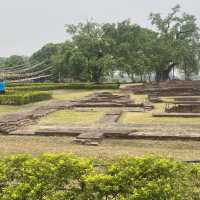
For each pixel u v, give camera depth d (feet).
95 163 20.52
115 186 14.29
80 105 79.51
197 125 48.78
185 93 114.32
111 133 41.50
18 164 16.56
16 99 83.10
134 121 55.93
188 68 226.99
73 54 178.09
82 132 42.70
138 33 198.90
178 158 30.96
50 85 148.36
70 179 15.31
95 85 156.66
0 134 45.01
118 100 89.15
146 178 14.75
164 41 213.05
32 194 14.32
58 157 16.38
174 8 216.13
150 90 122.93
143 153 33.53
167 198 13.82
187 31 217.36
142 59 196.54
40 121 56.54
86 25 187.32
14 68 233.76
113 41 184.44
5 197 14.48
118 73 203.21
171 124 50.42
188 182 15.39
